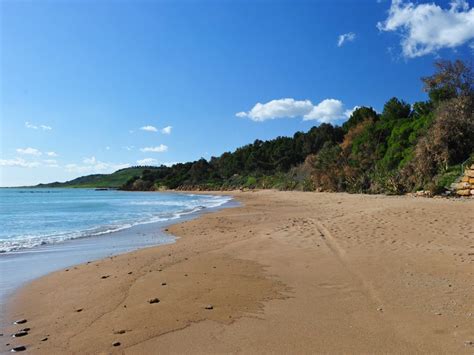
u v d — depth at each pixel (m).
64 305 5.61
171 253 9.58
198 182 108.12
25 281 7.28
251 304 5.31
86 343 4.19
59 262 9.20
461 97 28.64
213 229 14.81
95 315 5.09
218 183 99.69
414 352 3.71
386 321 4.49
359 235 10.52
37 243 12.38
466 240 8.99
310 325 4.48
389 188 29.73
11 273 8.00
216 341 4.13
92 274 7.53
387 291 5.61
